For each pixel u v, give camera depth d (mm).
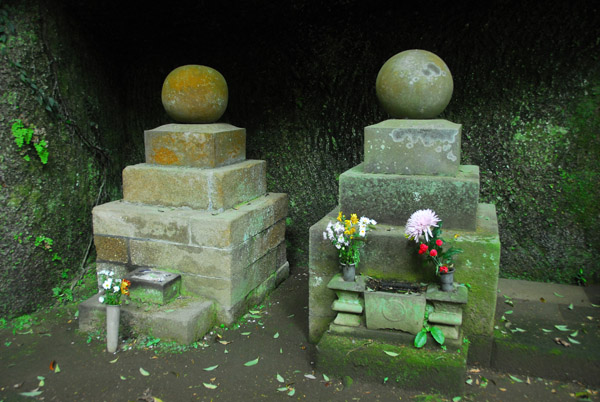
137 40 5332
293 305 4305
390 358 2957
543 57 4273
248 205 4219
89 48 4902
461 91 4539
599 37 4086
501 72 4414
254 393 2992
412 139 3314
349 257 3164
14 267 3939
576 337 3256
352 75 4898
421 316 2953
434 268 3160
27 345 3570
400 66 3373
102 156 4969
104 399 2939
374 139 3398
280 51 5078
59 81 4418
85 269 4566
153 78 5453
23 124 4004
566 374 3078
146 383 3098
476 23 4426
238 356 3432
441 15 4527
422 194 3285
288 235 5340
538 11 4234
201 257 3777
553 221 4430
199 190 3936
